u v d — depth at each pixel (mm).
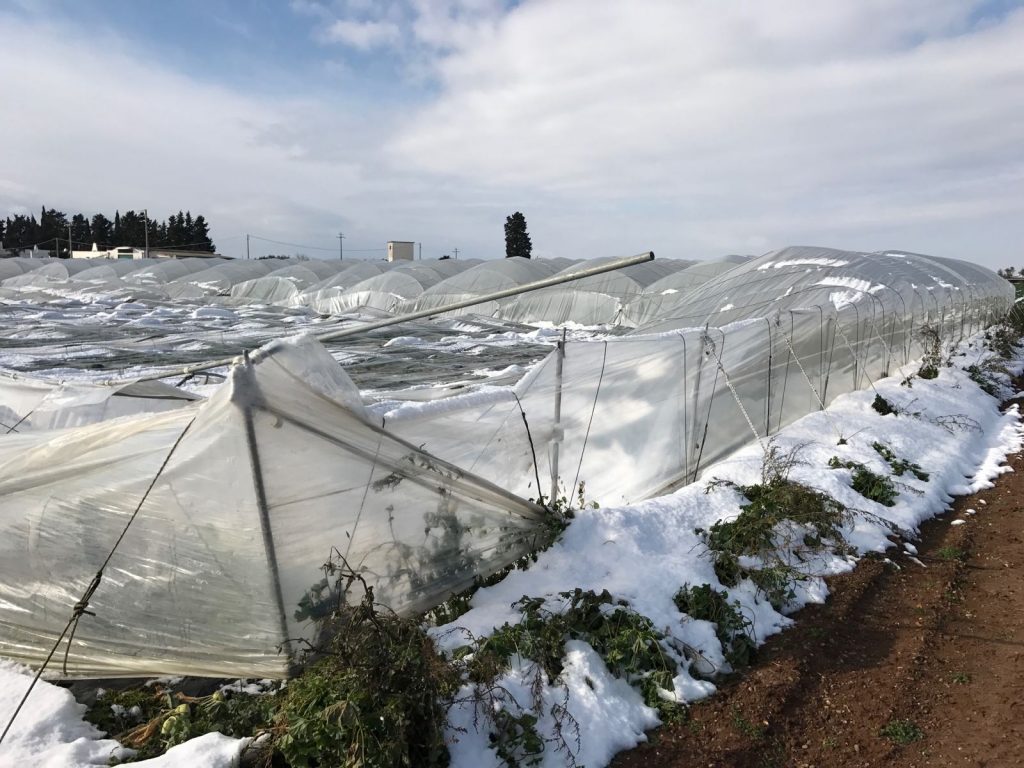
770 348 9328
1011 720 3912
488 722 3656
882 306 13188
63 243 105250
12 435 5398
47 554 4324
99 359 19609
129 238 99125
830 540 6070
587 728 3732
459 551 4965
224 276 48719
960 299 18016
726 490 6586
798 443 8305
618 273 33625
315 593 4117
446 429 5426
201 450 3898
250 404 3766
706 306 15836
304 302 42531
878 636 4883
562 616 4402
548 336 27344
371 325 5746
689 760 3654
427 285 39594
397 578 4566
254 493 3869
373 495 4391
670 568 5180
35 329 27469
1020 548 6293
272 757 3354
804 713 4047
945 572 5848
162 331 27656
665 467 7652
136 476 4094
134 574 4160
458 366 19891
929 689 4270
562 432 6465
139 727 3799
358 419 4270
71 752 3416
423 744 3391
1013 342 19641
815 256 16125
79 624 4301
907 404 10492
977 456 9164
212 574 4027
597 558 5336
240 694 4098
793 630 4883
